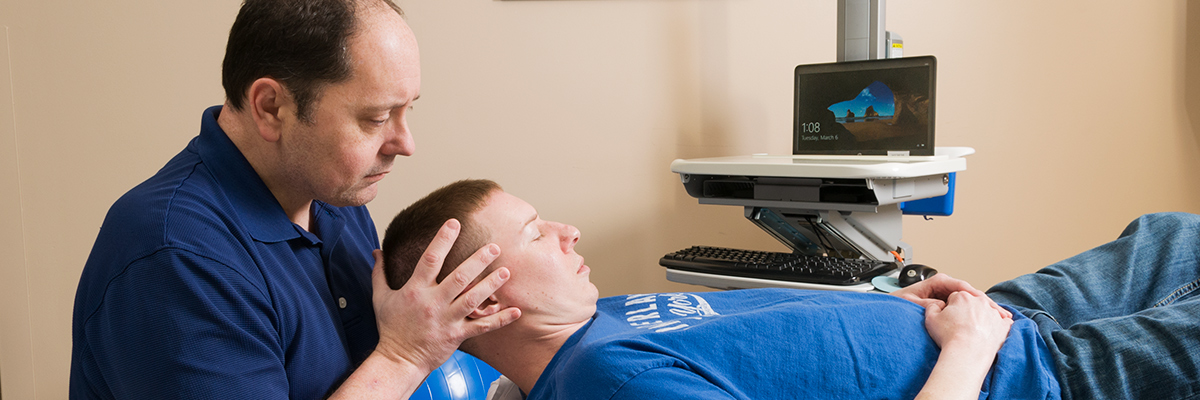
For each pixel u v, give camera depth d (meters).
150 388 0.67
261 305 0.73
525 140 1.98
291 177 0.79
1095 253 1.23
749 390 0.85
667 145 1.97
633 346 0.84
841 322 0.92
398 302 0.80
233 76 0.75
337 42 0.71
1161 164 1.97
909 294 1.13
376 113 0.75
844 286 1.30
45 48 1.85
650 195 2.00
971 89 1.95
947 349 0.88
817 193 1.37
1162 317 0.96
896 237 1.52
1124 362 0.93
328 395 0.82
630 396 0.79
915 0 1.92
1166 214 1.24
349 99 0.73
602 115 1.97
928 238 2.05
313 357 0.80
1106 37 1.91
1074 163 1.97
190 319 0.67
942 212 1.61
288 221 0.84
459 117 1.97
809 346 0.88
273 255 0.80
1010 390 0.89
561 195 2.01
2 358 1.90
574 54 1.95
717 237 2.02
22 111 1.86
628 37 1.94
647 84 1.96
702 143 1.97
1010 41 1.92
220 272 0.70
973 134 1.97
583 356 0.83
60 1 1.84
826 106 1.57
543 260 0.92
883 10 1.61
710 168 1.43
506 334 0.94
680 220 2.01
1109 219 2.00
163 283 0.67
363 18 0.73
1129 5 1.90
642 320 1.02
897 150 1.50
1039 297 1.15
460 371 1.21
